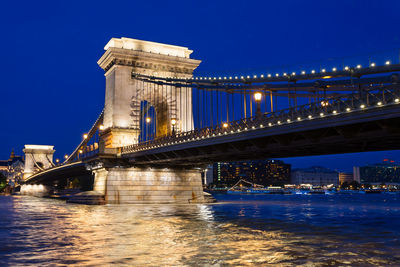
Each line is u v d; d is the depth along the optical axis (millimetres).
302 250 16547
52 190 147250
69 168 87000
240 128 35094
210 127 40219
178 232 22531
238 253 15867
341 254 15633
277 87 32469
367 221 29875
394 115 22000
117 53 65312
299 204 68500
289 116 29453
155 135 69500
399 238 20047
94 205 55906
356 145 29375
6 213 40562
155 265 13773
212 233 22094
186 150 45375
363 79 24031
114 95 65062
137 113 65812
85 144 84312
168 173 60906
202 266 13602
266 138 34031
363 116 23688
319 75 27719
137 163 57531
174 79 54625
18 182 168125
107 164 58250
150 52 67188
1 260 14734
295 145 30641
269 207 53281
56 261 14516
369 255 15445
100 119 74562
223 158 46219
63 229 24453
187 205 55688
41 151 159250
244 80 38188
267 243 18344
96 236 20969
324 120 26250
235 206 54719
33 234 22016
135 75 65500
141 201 58719
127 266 13641
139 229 24188
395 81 21859
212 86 45406
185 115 68875
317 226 25984
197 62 70125
